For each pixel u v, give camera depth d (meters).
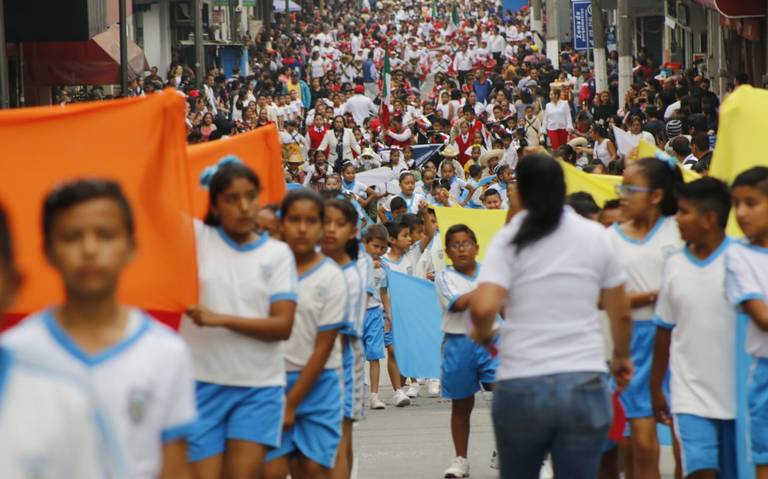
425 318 34.47
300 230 19.72
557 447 16.05
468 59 149.75
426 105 82.81
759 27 71.50
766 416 17.98
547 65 118.94
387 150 69.06
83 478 10.34
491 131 78.62
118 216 11.15
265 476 19.92
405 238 37.66
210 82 109.06
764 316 17.69
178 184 17.28
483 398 36.78
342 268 22.02
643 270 20.84
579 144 51.62
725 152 21.19
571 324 15.99
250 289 18.12
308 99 121.06
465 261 26.44
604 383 16.11
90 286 11.12
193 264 17.42
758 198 17.92
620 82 88.75
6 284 10.17
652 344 20.83
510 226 16.25
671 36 123.25
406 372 34.44
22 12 59.31
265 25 178.62
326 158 66.75
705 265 18.77
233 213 18.03
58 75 72.38
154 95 17.16
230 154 22.67
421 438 31.02
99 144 17.03
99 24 64.31
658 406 19.89
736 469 19.05
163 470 11.85
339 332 20.75
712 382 18.73
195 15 98.31
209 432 18.12
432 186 51.50
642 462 20.92
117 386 11.43
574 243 16.06
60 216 11.05
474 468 27.31
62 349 11.43
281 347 18.61
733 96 21.14
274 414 18.36
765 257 17.95
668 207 20.92
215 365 18.17
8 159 16.75
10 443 10.05
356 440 31.05
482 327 15.99
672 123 56.47
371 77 157.12
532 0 182.38
